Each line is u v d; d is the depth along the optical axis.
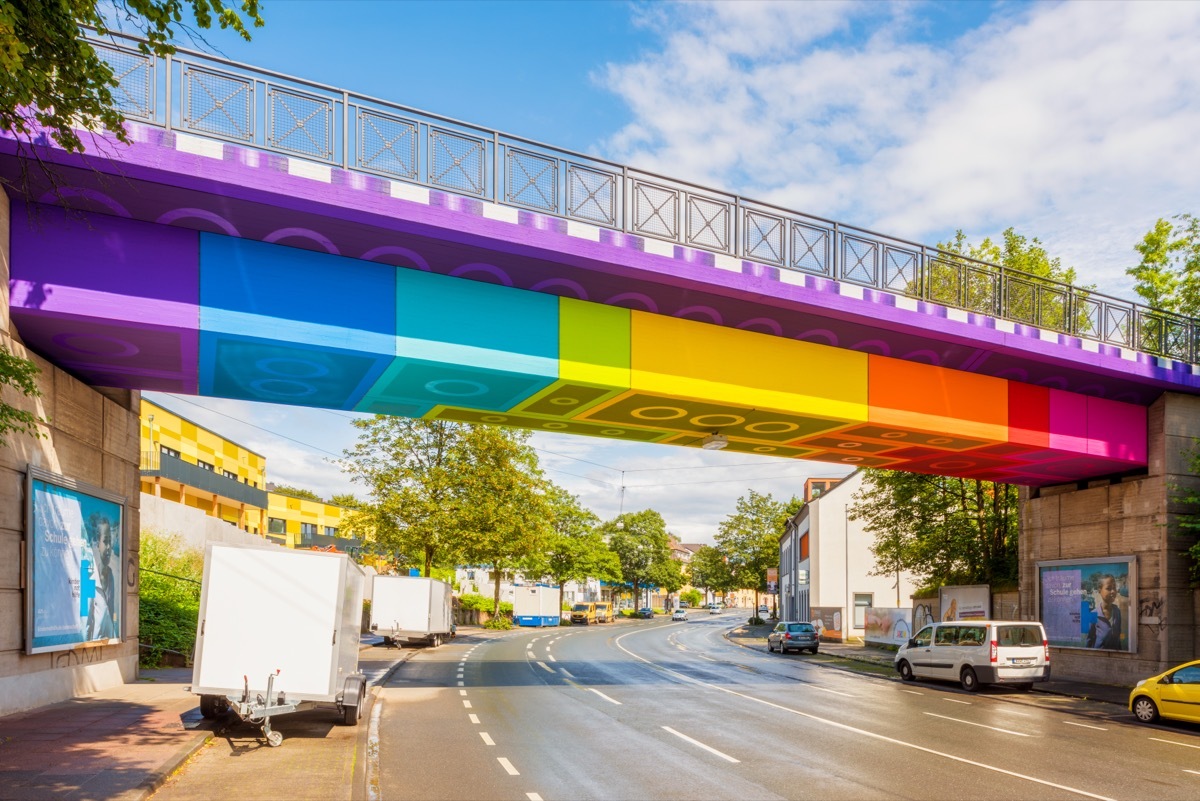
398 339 14.68
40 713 13.72
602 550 98.69
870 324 17.94
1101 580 24.45
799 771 11.73
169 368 15.42
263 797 9.30
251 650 12.95
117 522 17.62
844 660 35.62
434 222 13.72
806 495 70.62
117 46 12.03
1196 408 23.39
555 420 19.75
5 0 7.21
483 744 13.62
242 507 52.38
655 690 22.12
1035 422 21.45
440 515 40.94
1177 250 28.48
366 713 16.88
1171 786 11.07
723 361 17.53
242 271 13.68
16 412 9.20
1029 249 34.72
